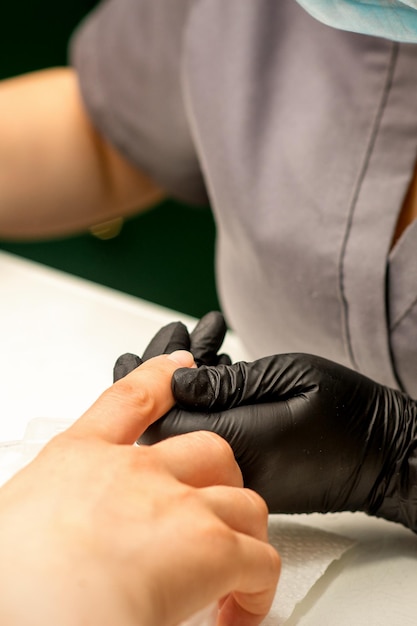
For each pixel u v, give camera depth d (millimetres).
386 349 591
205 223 1466
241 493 413
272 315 652
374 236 587
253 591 412
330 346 625
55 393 649
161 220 1486
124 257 1529
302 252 609
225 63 659
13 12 1421
